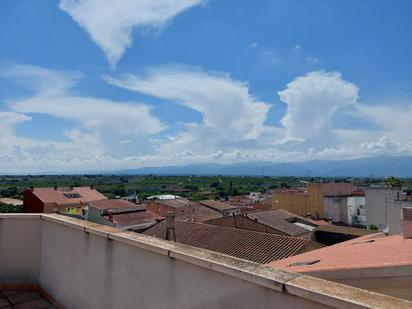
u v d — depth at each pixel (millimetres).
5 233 4234
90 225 3453
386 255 4934
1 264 4211
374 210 30875
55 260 3930
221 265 2129
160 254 2580
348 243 8984
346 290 1710
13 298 4020
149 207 40656
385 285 3820
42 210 39531
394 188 31391
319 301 1676
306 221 28094
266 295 1920
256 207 44781
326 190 40688
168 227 17422
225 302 2119
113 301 3023
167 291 2518
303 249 13539
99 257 3217
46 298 4027
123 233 3053
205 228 17641
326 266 4391
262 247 14188
